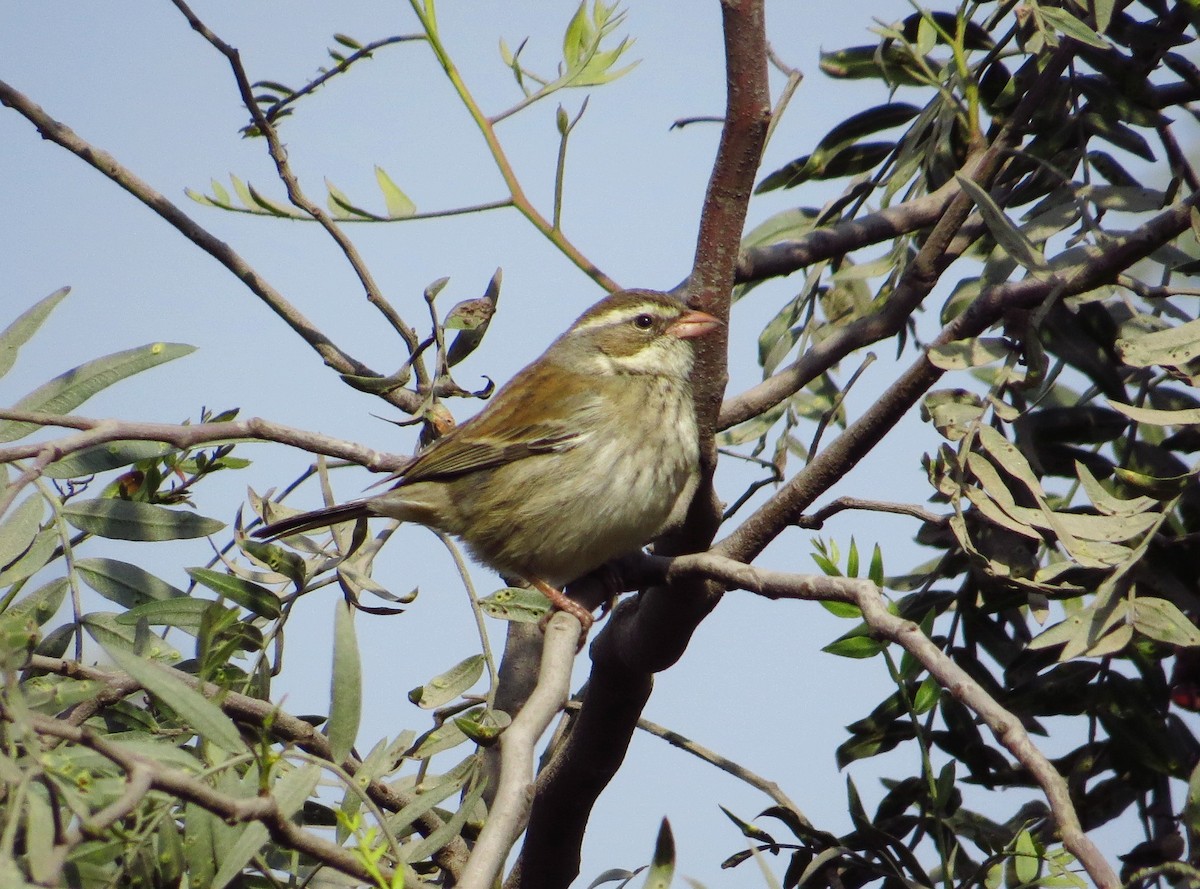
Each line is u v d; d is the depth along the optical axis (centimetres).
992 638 874
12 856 490
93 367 857
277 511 941
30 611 801
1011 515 764
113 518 826
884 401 889
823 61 1065
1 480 809
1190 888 604
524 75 963
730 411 1018
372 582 842
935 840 796
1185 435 864
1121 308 884
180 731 741
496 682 792
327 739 664
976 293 958
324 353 1052
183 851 607
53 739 674
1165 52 955
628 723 935
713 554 917
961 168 991
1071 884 722
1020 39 978
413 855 638
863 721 858
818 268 1095
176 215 1045
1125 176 973
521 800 588
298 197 1012
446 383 990
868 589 693
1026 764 569
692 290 850
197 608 800
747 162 807
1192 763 790
